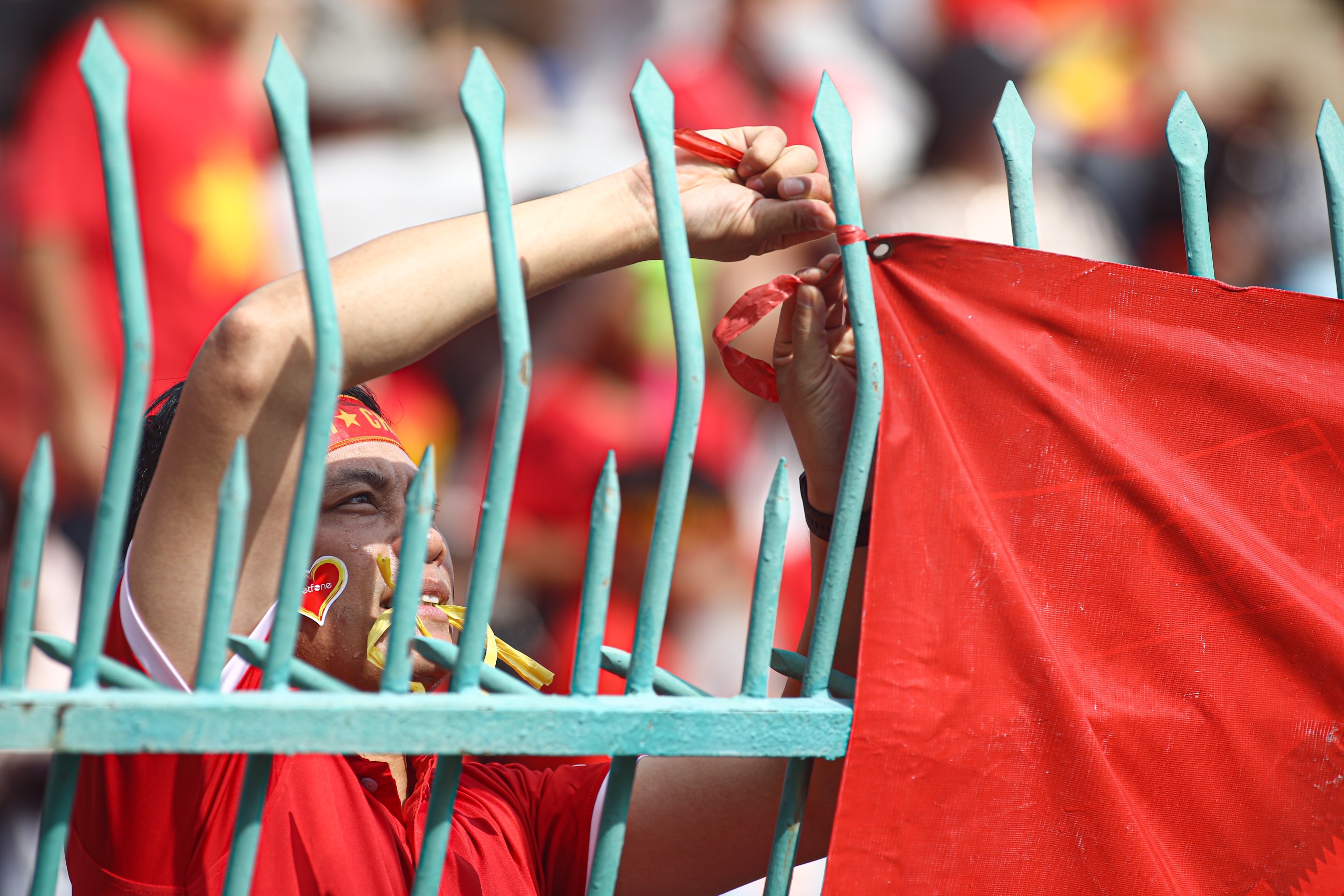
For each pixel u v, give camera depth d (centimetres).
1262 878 504
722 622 1342
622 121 1923
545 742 436
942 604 475
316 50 1580
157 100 1273
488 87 431
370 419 599
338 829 536
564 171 1739
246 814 425
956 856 472
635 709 445
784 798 486
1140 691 497
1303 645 507
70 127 1226
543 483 1405
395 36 1711
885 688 465
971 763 474
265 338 449
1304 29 3047
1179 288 510
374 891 532
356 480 573
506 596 1337
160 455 509
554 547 1378
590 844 614
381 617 561
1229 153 2109
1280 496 516
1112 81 2489
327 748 416
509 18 1933
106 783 490
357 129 1583
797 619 1453
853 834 462
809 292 509
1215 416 512
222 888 455
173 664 468
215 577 411
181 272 1271
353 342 460
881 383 475
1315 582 513
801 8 2178
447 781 444
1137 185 2195
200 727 407
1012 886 476
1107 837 483
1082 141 2250
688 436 446
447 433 1518
